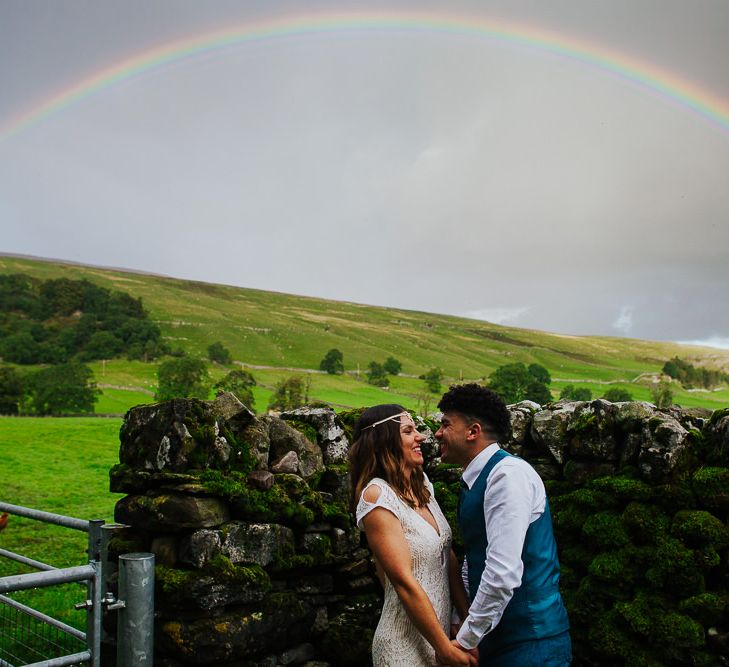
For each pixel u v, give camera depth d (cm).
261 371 15250
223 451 403
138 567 344
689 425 413
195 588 354
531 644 287
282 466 435
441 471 498
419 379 15975
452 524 469
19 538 1184
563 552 420
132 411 412
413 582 288
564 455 446
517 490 292
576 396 13400
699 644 346
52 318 19150
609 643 371
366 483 314
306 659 424
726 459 375
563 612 300
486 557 291
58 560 1045
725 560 356
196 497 371
